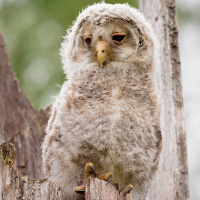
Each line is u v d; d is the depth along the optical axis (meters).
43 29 18.14
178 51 13.86
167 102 13.23
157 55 12.70
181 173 12.61
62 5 18.06
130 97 11.42
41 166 14.21
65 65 12.88
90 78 11.86
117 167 11.12
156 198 12.63
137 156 11.03
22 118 14.97
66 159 11.11
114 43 12.23
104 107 10.98
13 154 10.41
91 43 12.32
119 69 11.98
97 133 10.88
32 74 17.72
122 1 17.50
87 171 10.86
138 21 12.51
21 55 17.97
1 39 15.88
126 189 10.88
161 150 11.63
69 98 11.28
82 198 11.48
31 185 10.05
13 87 15.31
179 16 19.50
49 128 11.62
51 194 10.03
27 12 18.31
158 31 14.12
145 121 11.10
